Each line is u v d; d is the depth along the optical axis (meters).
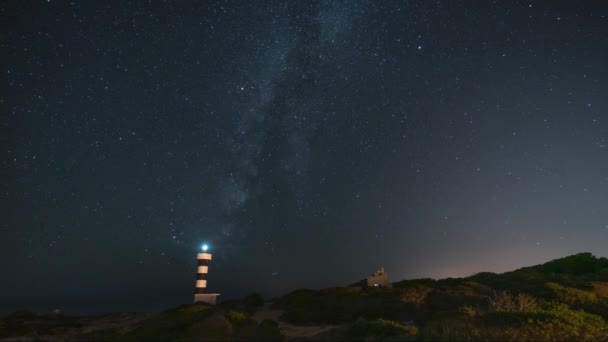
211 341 9.47
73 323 14.21
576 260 27.31
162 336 9.91
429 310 15.07
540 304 14.06
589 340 9.38
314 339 9.92
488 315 10.86
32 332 12.38
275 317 15.62
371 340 9.14
